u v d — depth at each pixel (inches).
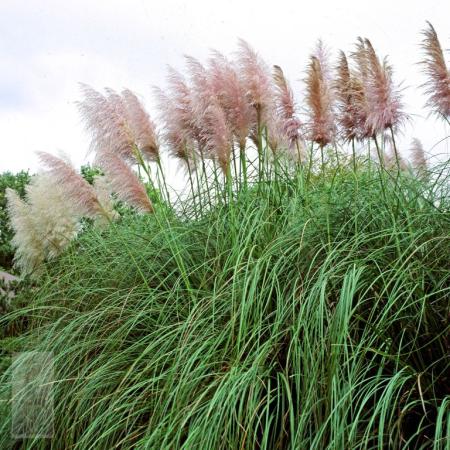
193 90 219.0
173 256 197.5
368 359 140.1
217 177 232.1
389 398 117.8
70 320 204.4
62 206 266.4
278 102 235.0
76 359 185.6
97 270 222.2
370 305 150.8
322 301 132.4
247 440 129.4
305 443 126.3
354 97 225.0
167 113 240.1
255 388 135.7
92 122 213.2
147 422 153.0
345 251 161.6
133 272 214.4
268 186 215.9
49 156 214.1
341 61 234.1
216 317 165.9
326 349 131.3
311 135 229.8
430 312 141.5
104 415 151.8
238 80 219.6
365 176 218.7
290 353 144.9
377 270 152.5
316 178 240.4
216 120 209.9
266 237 185.8
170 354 161.8
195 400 139.3
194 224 221.1
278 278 165.2
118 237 230.5
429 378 135.9
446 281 149.7
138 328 189.6
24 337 219.1
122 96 227.6
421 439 127.6
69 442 162.1
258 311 152.4
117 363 168.9
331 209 184.1
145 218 265.6
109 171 206.5
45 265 273.4
